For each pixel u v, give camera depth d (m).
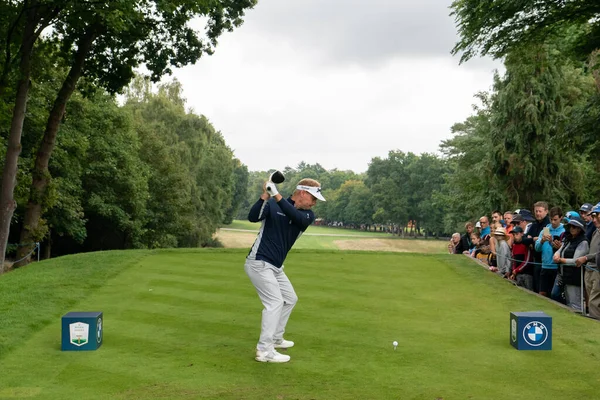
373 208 118.88
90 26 17.06
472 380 4.80
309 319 7.23
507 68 24.06
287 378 4.82
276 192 5.31
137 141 33.22
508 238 10.73
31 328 6.48
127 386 4.56
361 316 7.43
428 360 5.43
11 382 4.64
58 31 17.52
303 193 5.55
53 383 4.63
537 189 24.67
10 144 15.47
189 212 40.25
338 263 12.32
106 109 29.16
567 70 25.47
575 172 24.97
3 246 15.38
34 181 17.72
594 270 7.31
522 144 24.22
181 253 13.55
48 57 18.48
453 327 6.86
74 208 26.73
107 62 18.89
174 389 4.50
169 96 50.44
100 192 30.02
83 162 27.33
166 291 8.91
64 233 31.22
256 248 5.43
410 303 8.33
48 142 17.73
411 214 100.94
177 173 38.03
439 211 95.00
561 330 6.61
